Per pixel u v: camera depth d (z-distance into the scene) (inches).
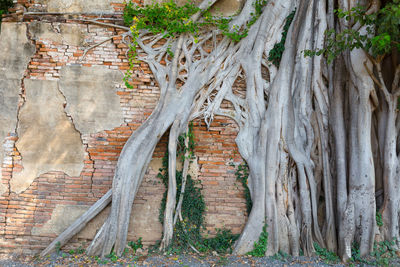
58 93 240.1
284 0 255.3
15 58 240.7
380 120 231.0
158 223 232.1
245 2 263.1
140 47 250.4
